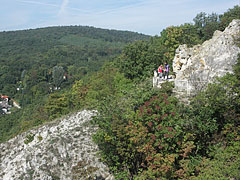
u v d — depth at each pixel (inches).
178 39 2047.2
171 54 1967.3
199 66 1149.7
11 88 4234.7
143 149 764.6
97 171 992.9
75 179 973.2
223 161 726.5
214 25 2078.0
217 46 1123.9
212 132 828.6
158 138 761.0
